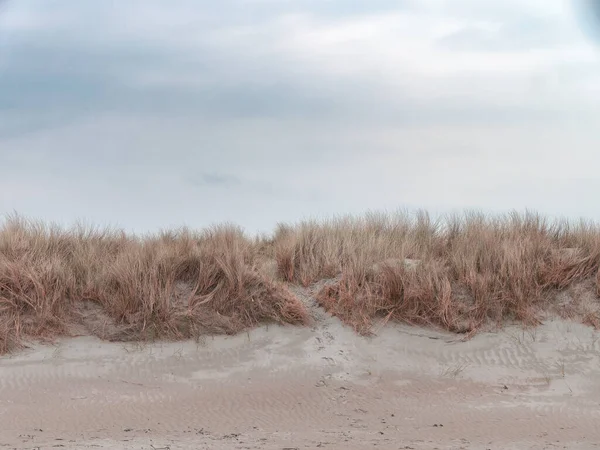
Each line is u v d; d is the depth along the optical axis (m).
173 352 11.06
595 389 10.30
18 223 13.70
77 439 7.91
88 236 14.02
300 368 10.80
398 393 10.10
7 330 10.94
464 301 12.01
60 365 10.59
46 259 12.34
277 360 10.98
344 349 11.25
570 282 12.35
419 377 10.67
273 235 15.74
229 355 11.08
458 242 13.52
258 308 11.82
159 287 11.68
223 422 8.81
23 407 9.21
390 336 11.54
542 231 14.04
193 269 12.35
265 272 12.50
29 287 11.59
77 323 11.47
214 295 11.88
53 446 7.54
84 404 9.41
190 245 13.12
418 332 11.62
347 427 8.70
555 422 8.97
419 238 14.15
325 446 7.72
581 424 8.91
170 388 10.13
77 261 12.51
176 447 7.57
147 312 11.40
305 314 11.80
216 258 12.31
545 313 11.94
